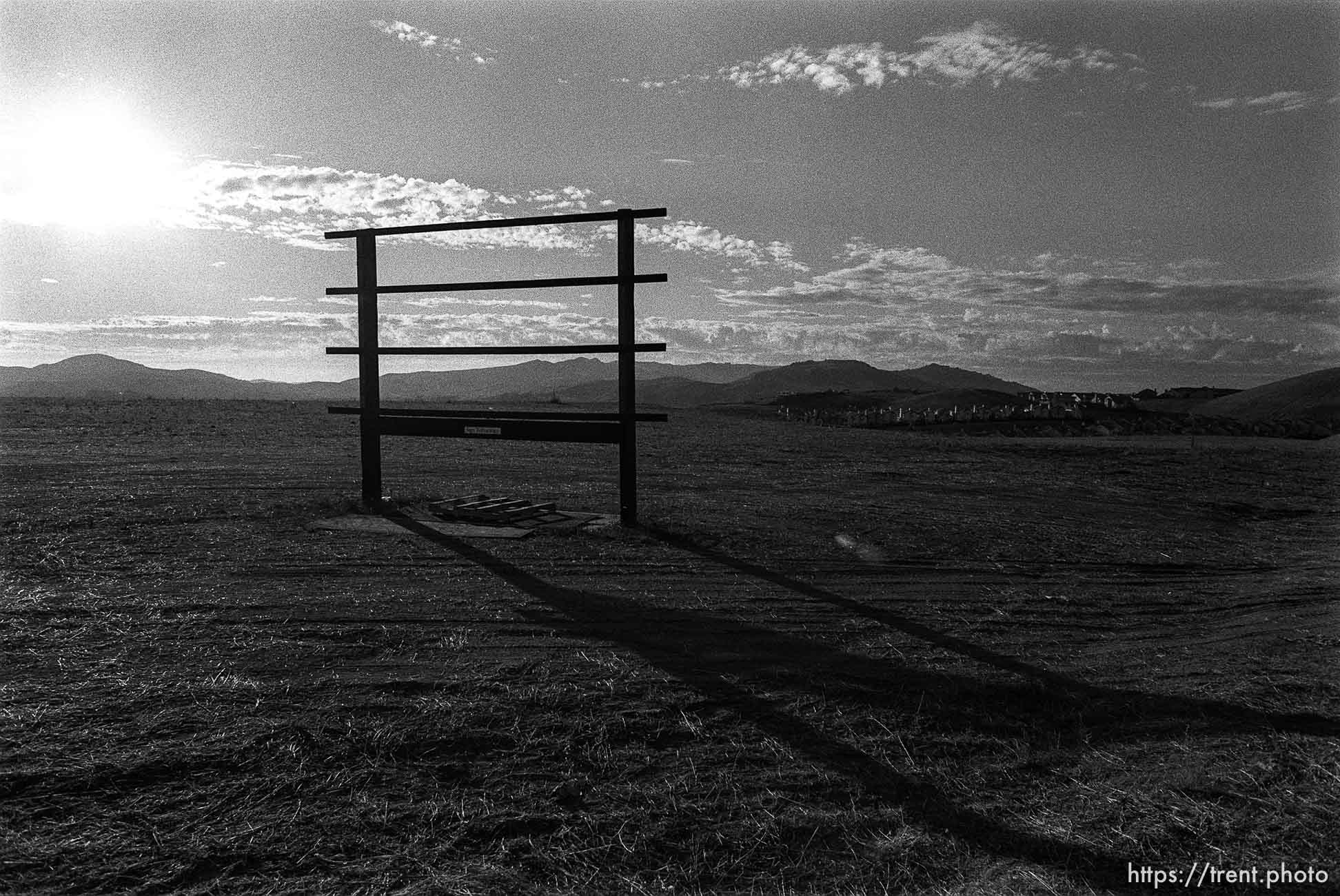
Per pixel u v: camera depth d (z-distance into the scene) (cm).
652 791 396
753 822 373
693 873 339
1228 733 458
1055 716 491
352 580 766
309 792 387
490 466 1766
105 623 620
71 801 373
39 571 766
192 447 1983
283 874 331
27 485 1277
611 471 1730
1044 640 638
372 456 1176
